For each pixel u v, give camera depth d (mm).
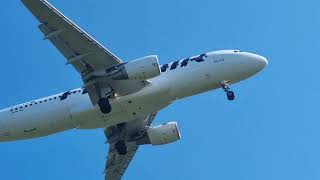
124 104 160750
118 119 163875
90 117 163625
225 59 165500
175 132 174875
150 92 160000
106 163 183375
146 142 178625
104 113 161250
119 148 176000
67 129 167375
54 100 166750
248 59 166000
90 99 162375
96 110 162375
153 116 176875
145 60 156625
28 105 167875
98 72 159000
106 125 165375
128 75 156625
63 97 166625
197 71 163625
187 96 164500
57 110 165250
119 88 160125
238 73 165125
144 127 177875
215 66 164500
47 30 151625
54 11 148000
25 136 168750
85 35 153000
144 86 160625
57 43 154125
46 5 146625
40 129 166875
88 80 160625
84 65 158750
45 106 166250
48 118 165375
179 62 165500
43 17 149000
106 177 185375
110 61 158375
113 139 178500
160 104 162625
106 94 160750
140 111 163000
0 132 167625
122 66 157250
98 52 156375
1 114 167875
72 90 168125
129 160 183500
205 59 165250
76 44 154750
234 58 165625
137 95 160125
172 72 163375
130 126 177625
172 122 176000
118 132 177625
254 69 166000
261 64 166625
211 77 163875
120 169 184750
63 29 151375
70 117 164500
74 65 158750
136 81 159875
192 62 165000
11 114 167375
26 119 166375
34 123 166250
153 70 156375
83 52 156250
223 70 164500
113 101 160625
